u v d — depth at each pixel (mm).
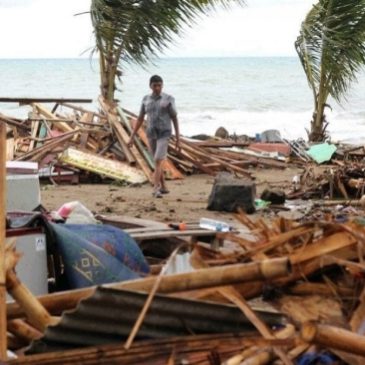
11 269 4203
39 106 23312
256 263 3809
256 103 65375
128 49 22469
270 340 3840
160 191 16469
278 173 22031
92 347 3910
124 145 20109
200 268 4359
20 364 3771
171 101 16359
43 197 16000
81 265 5965
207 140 25719
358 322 4152
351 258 4324
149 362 3789
